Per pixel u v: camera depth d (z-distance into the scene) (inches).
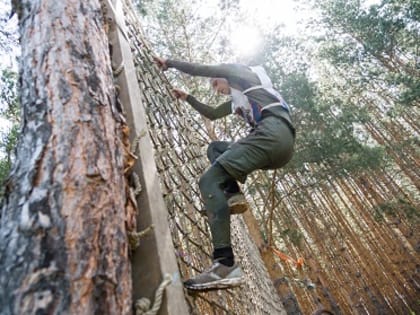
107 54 54.2
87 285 31.7
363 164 394.6
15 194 36.2
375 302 445.4
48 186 35.7
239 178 68.6
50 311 29.0
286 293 284.8
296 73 355.9
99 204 37.2
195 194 100.7
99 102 45.4
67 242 32.9
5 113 191.0
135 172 54.1
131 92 64.7
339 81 633.0
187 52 334.3
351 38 550.6
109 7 78.0
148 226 48.9
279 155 70.4
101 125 43.6
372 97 596.1
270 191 343.3
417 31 454.6
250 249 201.0
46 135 39.2
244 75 78.7
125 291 35.4
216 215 64.2
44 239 32.5
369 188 500.4
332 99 488.1
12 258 31.7
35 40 47.8
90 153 39.8
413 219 455.5
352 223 611.2
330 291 450.3
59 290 30.1
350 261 478.0
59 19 49.7
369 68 522.9
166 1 339.0
